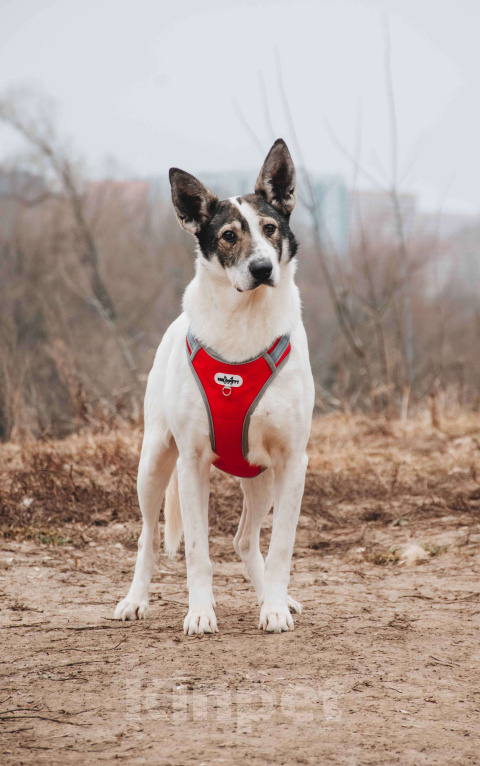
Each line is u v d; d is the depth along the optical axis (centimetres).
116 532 591
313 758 234
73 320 2412
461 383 1232
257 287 370
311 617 392
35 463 715
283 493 388
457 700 282
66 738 249
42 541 555
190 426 384
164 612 407
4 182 2678
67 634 362
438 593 436
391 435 975
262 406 376
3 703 279
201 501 390
